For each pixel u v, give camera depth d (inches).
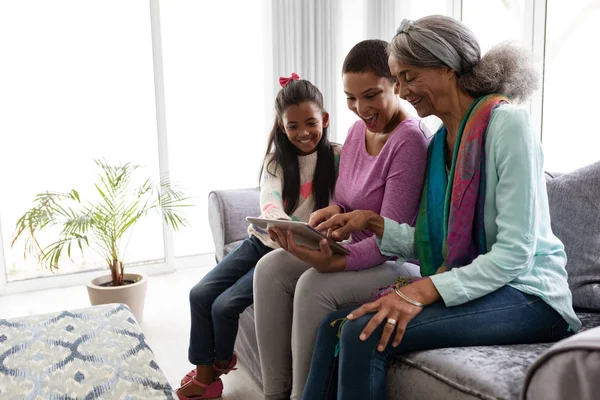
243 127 154.9
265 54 147.7
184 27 144.9
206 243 155.6
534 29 107.1
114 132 140.4
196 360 75.0
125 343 60.2
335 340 53.1
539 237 51.3
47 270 135.9
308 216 75.5
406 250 59.6
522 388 35.1
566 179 63.5
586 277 59.5
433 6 142.0
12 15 127.5
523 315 49.3
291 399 60.9
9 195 132.2
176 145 149.2
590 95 97.9
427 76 53.2
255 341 79.4
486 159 51.1
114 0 135.5
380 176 63.7
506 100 52.4
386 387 49.8
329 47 150.7
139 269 142.2
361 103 62.9
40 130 133.0
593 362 30.1
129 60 139.2
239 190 105.3
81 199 138.5
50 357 56.9
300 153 76.4
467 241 52.4
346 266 60.1
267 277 65.1
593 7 95.8
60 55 132.7
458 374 43.4
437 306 49.1
